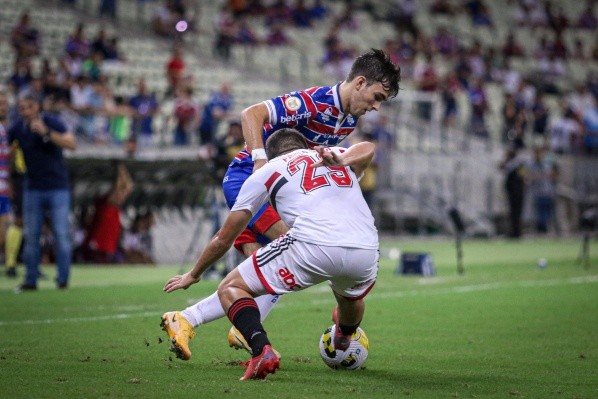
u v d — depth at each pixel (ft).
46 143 123.65
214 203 150.00
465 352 77.20
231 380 61.62
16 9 269.03
